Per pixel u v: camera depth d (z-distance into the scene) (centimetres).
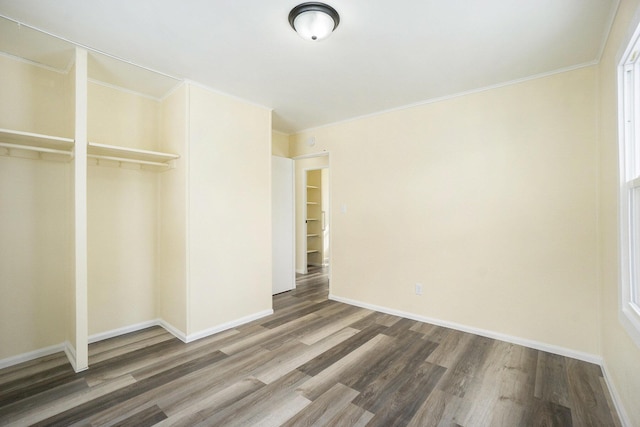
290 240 481
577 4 178
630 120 175
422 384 214
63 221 266
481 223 298
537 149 270
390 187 362
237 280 325
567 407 189
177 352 262
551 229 263
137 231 312
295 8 184
